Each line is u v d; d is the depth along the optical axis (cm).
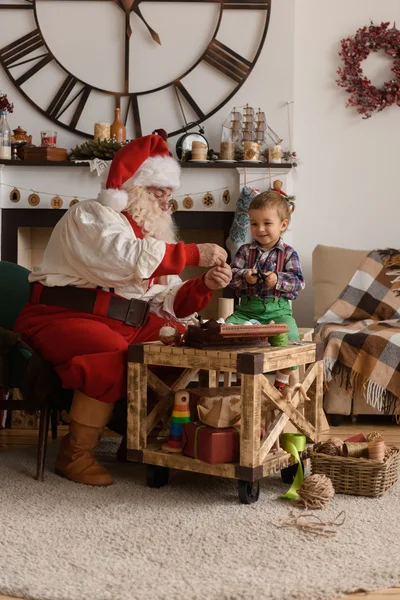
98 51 445
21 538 203
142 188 277
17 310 304
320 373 268
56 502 233
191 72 444
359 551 196
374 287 407
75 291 269
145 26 443
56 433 314
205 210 432
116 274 258
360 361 345
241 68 441
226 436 233
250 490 234
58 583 176
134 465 279
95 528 211
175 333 248
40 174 430
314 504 229
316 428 267
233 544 200
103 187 288
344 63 453
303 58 456
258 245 332
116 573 182
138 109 446
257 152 427
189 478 262
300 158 459
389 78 455
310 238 463
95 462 256
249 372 226
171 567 185
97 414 254
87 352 255
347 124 457
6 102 436
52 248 277
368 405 353
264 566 186
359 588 175
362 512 227
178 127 447
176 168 284
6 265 311
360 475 242
